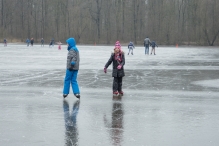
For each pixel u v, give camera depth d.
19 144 6.81
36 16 101.94
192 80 16.67
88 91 13.22
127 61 28.67
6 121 8.54
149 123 8.45
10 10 104.19
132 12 97.56
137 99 11.63
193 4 91.38
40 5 102.88
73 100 11.38
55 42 95.62
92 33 97.69
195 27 90.62
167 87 14.38
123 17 97.94
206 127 8.12
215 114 9.46
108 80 16.34
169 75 18.62
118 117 9.05
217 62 28.36
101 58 32.50
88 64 25.30
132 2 97.81
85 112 9.61
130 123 8.45
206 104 10.84
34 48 60.25
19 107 10.18
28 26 101.00
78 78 17.02
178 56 37.34
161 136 7.38
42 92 12.91
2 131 7.68
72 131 7.72
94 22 99.88
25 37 100.81
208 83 15.66
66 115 9.23
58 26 98.31
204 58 33.97
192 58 33.81
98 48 64.06
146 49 41.50
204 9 88.69
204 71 20.84
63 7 98.44
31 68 21.92
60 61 28.16
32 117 8.97
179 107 10.35
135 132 7.67
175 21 94.25
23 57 33.34
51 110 9.82
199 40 89.75
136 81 16.14
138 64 25.55
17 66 23.33
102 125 8.24
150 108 10.18
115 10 97.81
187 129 7.94
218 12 87.94
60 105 10.53
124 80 16.45
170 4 94.62
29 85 14.62
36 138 7.19
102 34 99.94
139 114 9.40
